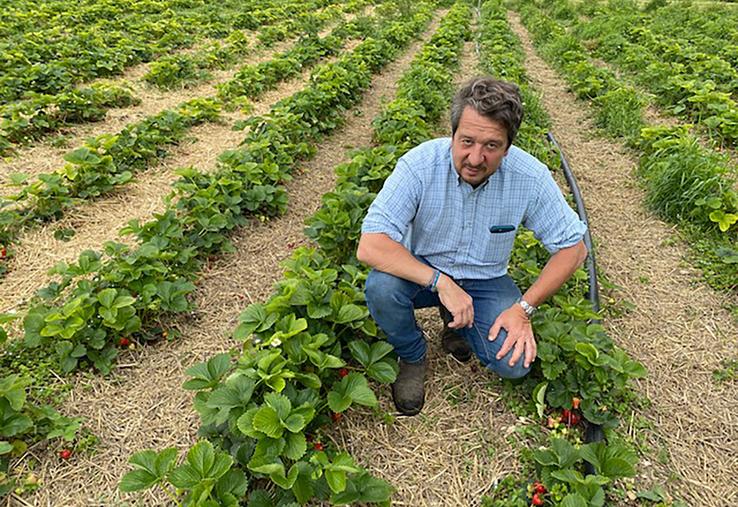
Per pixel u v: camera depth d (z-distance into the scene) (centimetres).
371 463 281
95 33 1079
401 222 264
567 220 265
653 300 414
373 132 730
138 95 847
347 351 328
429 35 1552
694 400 326
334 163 653
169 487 261
